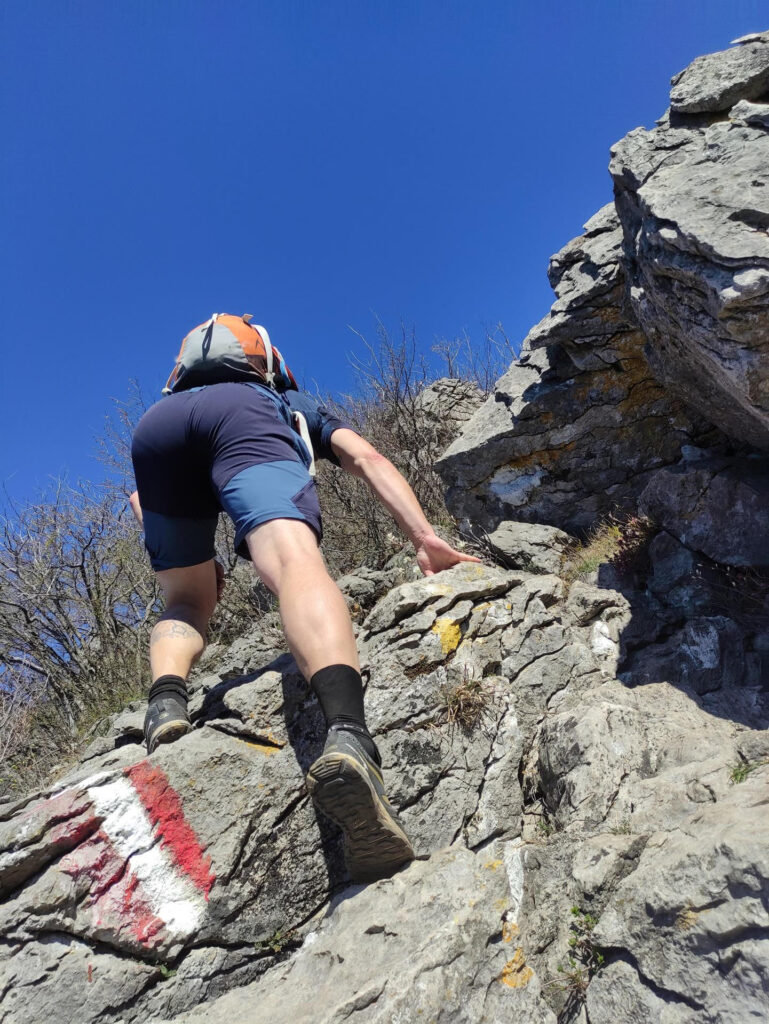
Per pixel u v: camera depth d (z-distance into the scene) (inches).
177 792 88.6
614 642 134.5
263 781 93.1
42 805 84.6
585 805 93.0
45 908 78.3
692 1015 65.6
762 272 97.8
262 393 101.0
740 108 128.6
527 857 88.4
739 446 167.2
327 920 84.0
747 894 67.4
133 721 145.3
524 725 113.5
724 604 135.3
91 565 360.8
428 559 107.5
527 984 71.2
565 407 195.8
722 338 108.4
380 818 76.7
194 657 102.5
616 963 73.0
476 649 115.3
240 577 290.4
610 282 174.1
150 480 100.5
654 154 139.9
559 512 203.8
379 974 68.7
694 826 79.0
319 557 85.3
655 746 102.3
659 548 152.3
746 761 91.9
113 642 322.7
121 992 77.7
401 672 106.7
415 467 321.1
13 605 338.6
